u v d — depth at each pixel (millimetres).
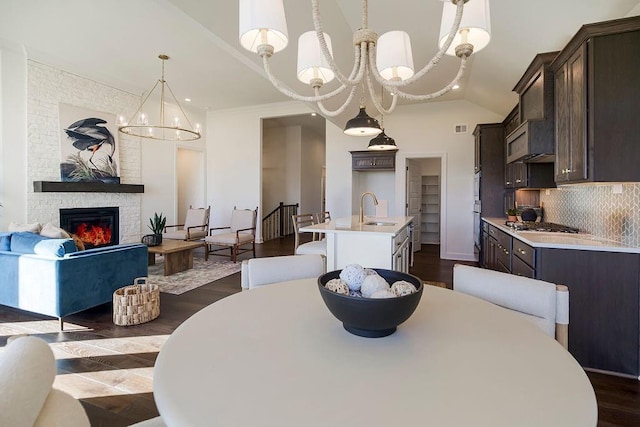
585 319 2344
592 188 2938
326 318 1192
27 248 3098
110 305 3623
